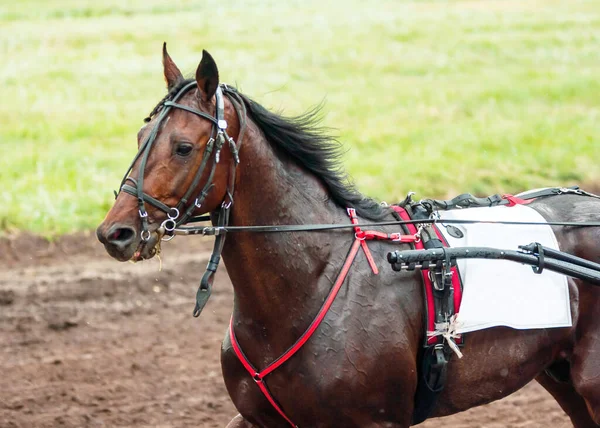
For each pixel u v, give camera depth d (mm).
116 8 31844
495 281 5516
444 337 5297
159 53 23594
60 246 12117
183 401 8266
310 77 20734
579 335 5770
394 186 13633
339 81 20438
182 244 12562
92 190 13586
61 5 33156
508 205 6090
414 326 5312
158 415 7973
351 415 5137
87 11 31203
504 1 32688
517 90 19547
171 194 4863
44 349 9297
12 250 11875
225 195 5016
